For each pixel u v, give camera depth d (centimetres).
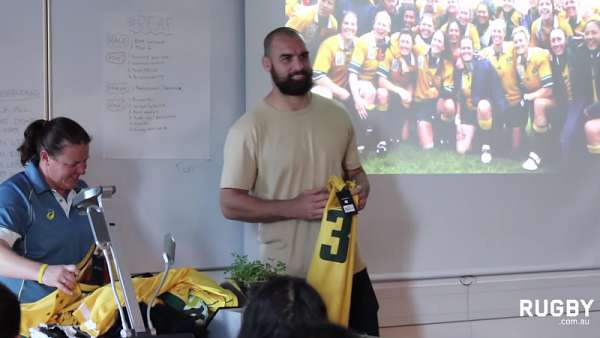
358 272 361
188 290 305
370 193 412
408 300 421
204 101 383
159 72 376
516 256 439
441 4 424
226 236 389
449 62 426
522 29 439
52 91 361
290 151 354
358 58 407
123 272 254
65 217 313
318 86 399
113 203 369
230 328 292
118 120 370
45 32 359
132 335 248
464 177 429
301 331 140
